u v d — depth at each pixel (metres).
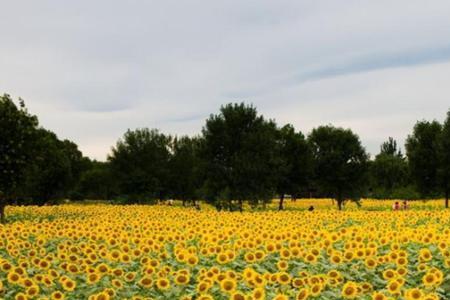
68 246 14.84
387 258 11.94
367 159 50.81
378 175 79.69
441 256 12.52
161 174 58.53
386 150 126.88
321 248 13.60
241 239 14.38
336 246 14.60
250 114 39.94
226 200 38.91
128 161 58.31
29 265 12.22
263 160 39.16
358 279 11.23
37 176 51.22
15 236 17.22
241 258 13.48
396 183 78.81
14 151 29.92
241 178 38.31
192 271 11.91
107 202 66.38
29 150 31.02
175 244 15.41
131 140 58.91
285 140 51.09
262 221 22.19
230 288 9.49
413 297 8.93
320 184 51.03
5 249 15.41
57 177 54.38
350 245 12.46
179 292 10.03
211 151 39.41
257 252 12.23
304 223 21.66
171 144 60.94
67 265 11.74
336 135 51.19
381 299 8.81
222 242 15.59
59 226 19.72
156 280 10.30
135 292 10.25
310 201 60.91
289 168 45.38
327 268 11.75
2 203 30.47
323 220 23.86
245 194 38.56
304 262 12.32
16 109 31.00
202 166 39.66
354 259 12.36
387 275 10.82
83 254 13.99
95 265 12.89
